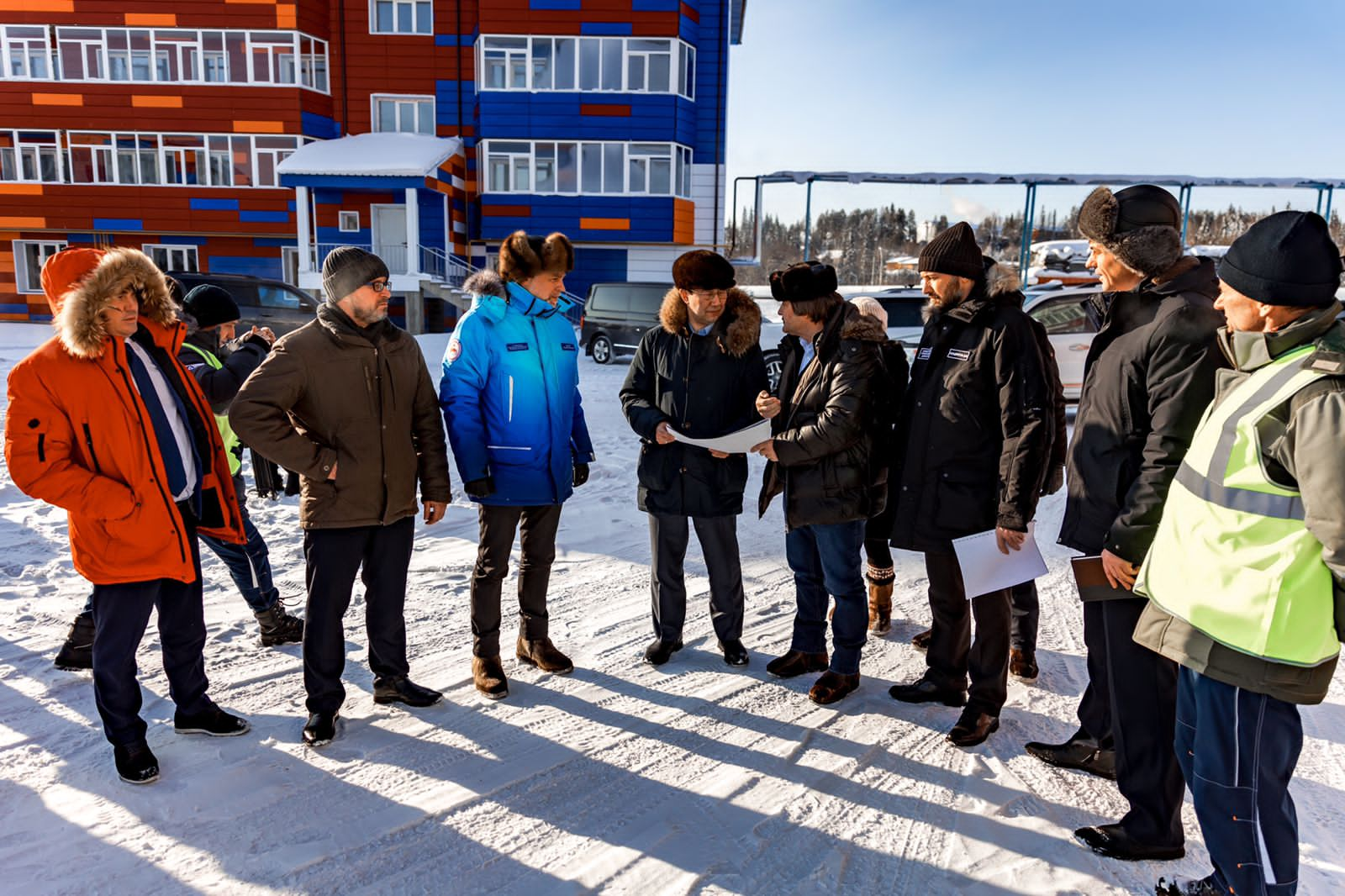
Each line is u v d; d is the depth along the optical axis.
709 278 3.38
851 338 3.26
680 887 2.29
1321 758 3.01
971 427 3.04
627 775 2.86
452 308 24.08
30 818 2.51
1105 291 2.52
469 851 2.43
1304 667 1.86
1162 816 2.40
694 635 4.14
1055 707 3.43
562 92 22.55
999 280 2.93
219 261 24.06
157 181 23.30
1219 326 2.16
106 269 2.52
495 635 3.45
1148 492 2.19
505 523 3.40
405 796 2.69
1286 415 1.81
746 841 2.50
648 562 5.15
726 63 23.48
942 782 2.86
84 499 2.50
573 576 4.89
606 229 23.11
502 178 23.08
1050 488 3.33
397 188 20.78
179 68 22.80
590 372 15.09
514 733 3.12
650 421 3.60
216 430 3.02
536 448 3.38
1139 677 2.37
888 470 3.42
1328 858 2.43
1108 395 2.41
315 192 22.45
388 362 3.01
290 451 2.80
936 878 2.34
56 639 3.73
